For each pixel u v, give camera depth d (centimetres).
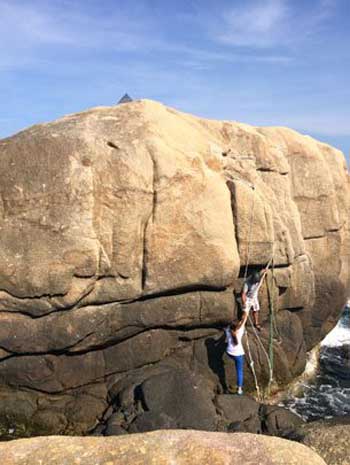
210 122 1366
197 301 1148
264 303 1267
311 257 1430
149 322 1105
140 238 1058
